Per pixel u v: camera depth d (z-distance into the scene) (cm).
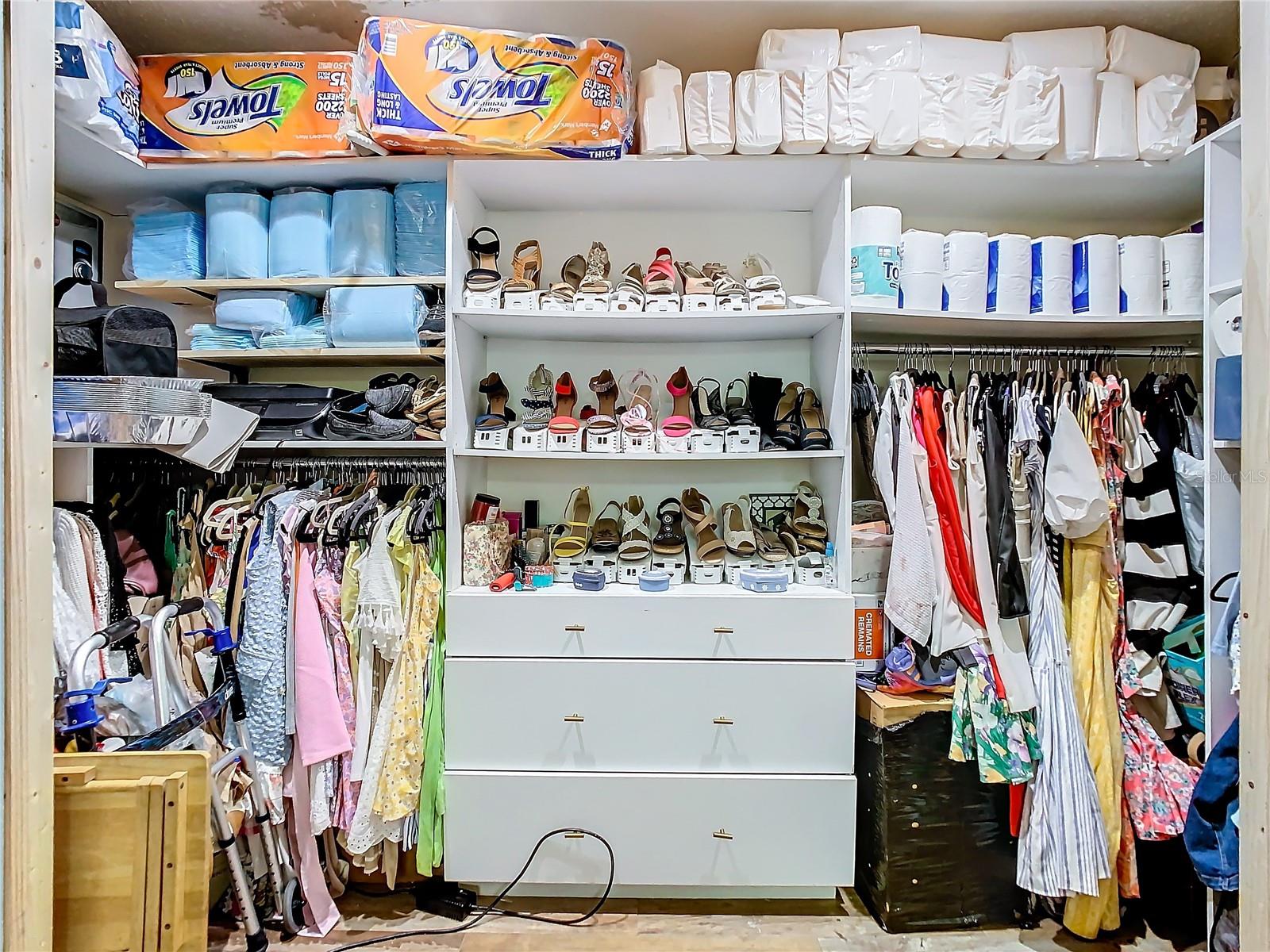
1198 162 172
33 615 95
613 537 192
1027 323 184
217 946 163
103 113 156
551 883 177
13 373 94
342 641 172
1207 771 128
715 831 173
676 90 174
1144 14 173
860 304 177
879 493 188
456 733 175
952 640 167
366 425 183
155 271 184
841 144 169
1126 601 174
